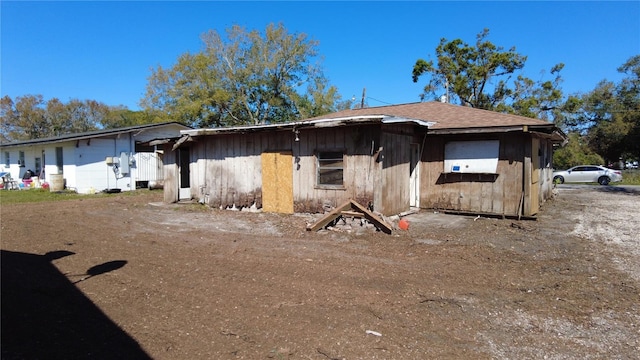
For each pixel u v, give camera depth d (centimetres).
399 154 1073
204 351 327
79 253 662
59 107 5012
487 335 363
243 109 3888
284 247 707
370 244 732
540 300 452
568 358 323
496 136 1078
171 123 2281
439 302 443
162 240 770
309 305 430
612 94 4034
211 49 3666
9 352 314
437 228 895
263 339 350
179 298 450
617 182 2962
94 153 1986
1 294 457
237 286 492
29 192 1962
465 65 3709
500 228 902
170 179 1432
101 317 396
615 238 795
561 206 1353
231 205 1248
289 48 3725
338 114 1563
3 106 4897
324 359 317
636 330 376
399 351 331
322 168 1060
